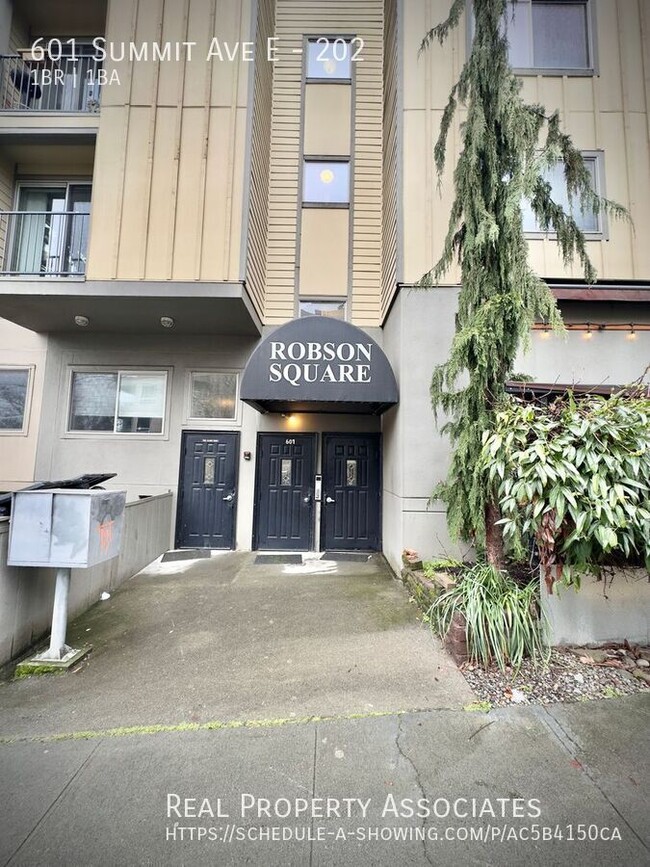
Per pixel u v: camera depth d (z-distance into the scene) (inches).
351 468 291.0
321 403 265.9
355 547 284.5
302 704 109.4
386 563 253.3
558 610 133.8
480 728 99.7
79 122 271.6
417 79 239.3
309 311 307.3
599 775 85.8
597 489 110.7
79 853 70.1
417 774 86.4
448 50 239.8
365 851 70.9
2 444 287.6
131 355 294.2
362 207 312.3
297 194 312.0
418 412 219.6
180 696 113.7
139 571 232.7
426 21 242.5
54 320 273.1
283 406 274.5
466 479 147.5
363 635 149.9
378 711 106.3
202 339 295.3
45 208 310.3
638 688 114.9
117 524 147.0
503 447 127.6
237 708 108.1
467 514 151.8
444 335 223.9
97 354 294.0
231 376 296.2
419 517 214.7
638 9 253.8
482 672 122.5
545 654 128.5
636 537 117.0
